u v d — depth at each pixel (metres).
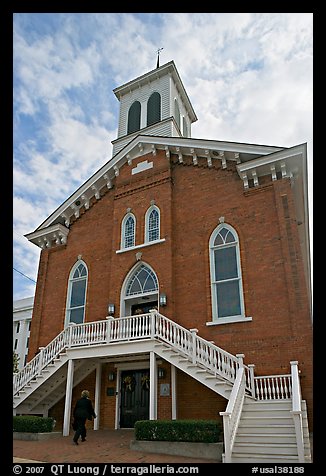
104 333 14.97
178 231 16.86
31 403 16.36
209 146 16.95
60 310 19.02
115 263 17.81
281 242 14.11
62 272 19.94
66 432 13.92
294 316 12.93
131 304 17.25
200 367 12.47
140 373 15.88
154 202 17.94
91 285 18.55
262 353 13.08
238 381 10.93
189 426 10.05
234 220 15.56
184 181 17.70
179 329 13.52
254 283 14.18
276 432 9.77
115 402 15.66
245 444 9.37
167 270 16.11
